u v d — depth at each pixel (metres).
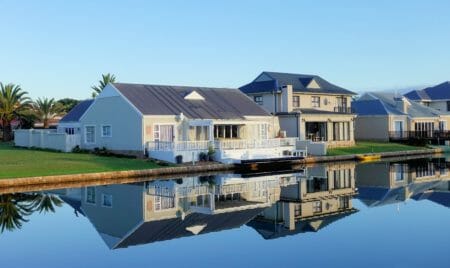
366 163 46.97
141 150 41.66
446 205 23.27
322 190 28.91
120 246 15.77
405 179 34.22
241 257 14.42
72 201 24.58
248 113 48.69
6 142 66.94
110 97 44.78
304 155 45.97
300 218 20.38
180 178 34.59
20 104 71.31
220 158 39.81
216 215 21.03
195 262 13.91
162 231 17.88
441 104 86.25
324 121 57.06
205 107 46.84
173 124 43.25
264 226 18.78
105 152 43.97
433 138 64.19
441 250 14.91
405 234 17.16
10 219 20.19
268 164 42.09
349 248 15.32
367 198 25.80
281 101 57.28
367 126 68.94
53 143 49.69
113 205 23.53
